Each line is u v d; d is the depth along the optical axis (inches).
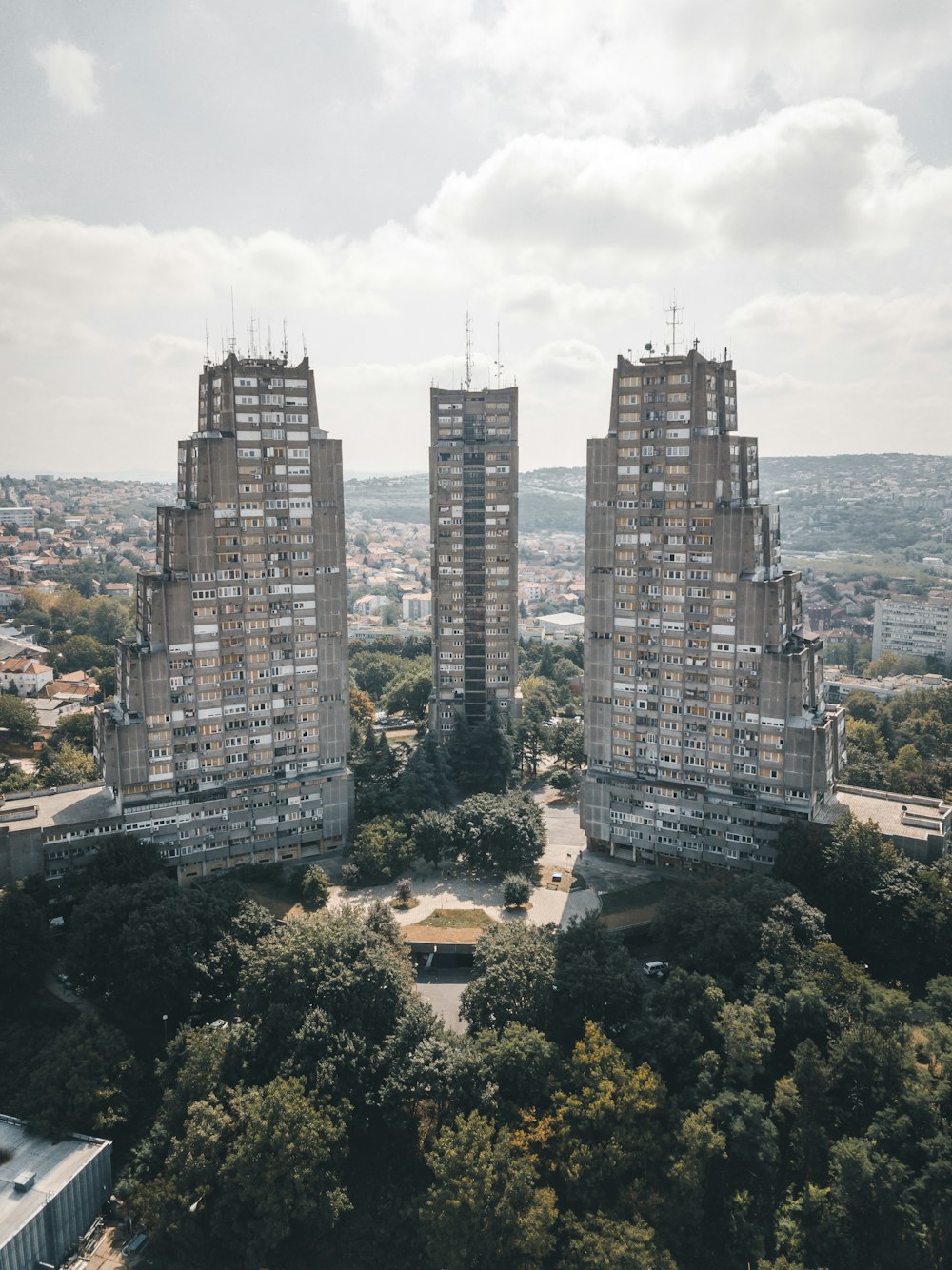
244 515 6978.4
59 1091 4783.5
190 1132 4498.0
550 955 5521.7
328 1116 4591.5
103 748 7022.6
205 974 5605.3
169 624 6796.3
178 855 6988.2
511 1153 4448.8
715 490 6717.5
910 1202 4239.7
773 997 5137.8
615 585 7249.0
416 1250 4441.4
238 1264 4411.9
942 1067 4722.0
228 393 6860.2
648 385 6855.3
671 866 7421.3
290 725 7411.4
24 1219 4160.9
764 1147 4507.9
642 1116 4628.4
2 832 6220.5
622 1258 4055.1
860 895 5989.2
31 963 5620.1
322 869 7288.4
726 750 6978.4
